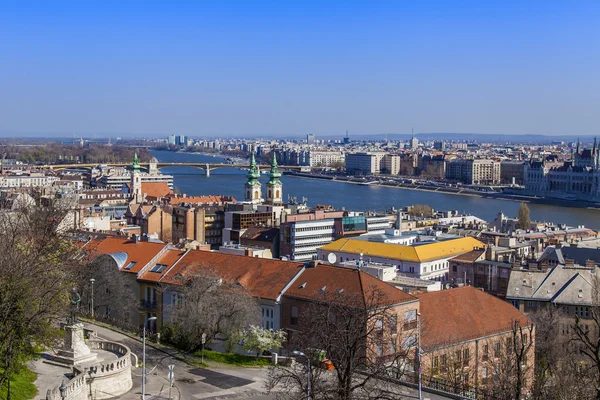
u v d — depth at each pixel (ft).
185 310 444.55
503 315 488.02
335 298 373.40
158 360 402.93
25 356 313.94
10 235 430.61
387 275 604.49
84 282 486.38
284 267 511.40
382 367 315.37
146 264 568.41
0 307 293.43
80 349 359.46
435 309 463.42
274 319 484.33
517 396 330.54
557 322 524.93
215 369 393.29
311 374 303.07
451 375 419.33
